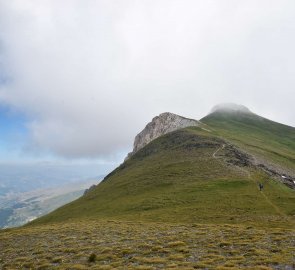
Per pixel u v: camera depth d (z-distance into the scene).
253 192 81.06
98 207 98.69
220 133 188.75
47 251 41.47
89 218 80.88
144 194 95.50
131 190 106.00
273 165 123.19
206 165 111.56
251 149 148.50
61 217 103.88
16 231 64.00
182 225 52.56
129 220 66.75
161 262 32.22
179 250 36.19
